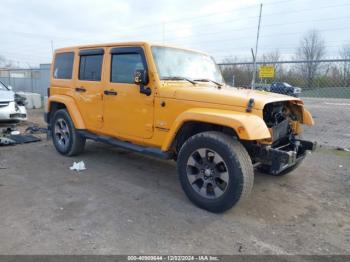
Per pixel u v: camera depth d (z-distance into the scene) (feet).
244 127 9.48
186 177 11.41
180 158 11.53
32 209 10.98
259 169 14.42
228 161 10.09
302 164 17.22
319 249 8.83
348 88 33.63
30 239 8.97
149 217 10.53
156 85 12.36
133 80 13.32
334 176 15.28
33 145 21.04
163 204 11.62
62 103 17.84
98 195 12.39
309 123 13.39
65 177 14.52
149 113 12.77
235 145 10.23
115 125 14.49
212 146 10.45
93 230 9.56
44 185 13.42
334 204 12.00
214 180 10.71
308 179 14.83
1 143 20.65
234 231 9.72
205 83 13.79
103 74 14.82
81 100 16.43
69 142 17.44
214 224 10.14
